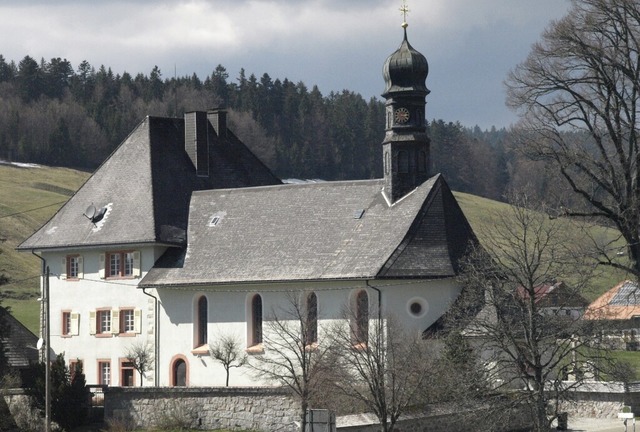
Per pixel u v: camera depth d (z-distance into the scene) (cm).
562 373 17812
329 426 17212
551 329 17938
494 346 18262
